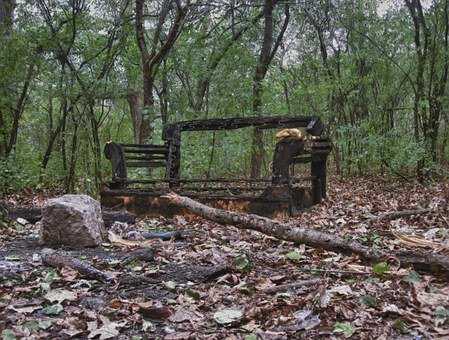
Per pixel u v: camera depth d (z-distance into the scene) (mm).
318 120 9867
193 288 4312
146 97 13258
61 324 3521
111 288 4316
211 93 15555
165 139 11031
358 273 4594
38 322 3529
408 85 21578
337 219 8539
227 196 8875
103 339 3295
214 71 15102
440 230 6883
